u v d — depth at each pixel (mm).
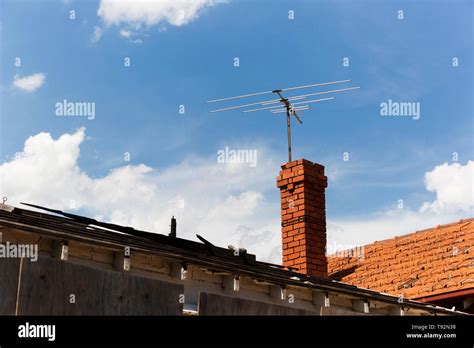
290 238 12906
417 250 14367
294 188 13102
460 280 11594
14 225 5562
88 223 7734
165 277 7074
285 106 13812
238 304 6105
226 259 8594
